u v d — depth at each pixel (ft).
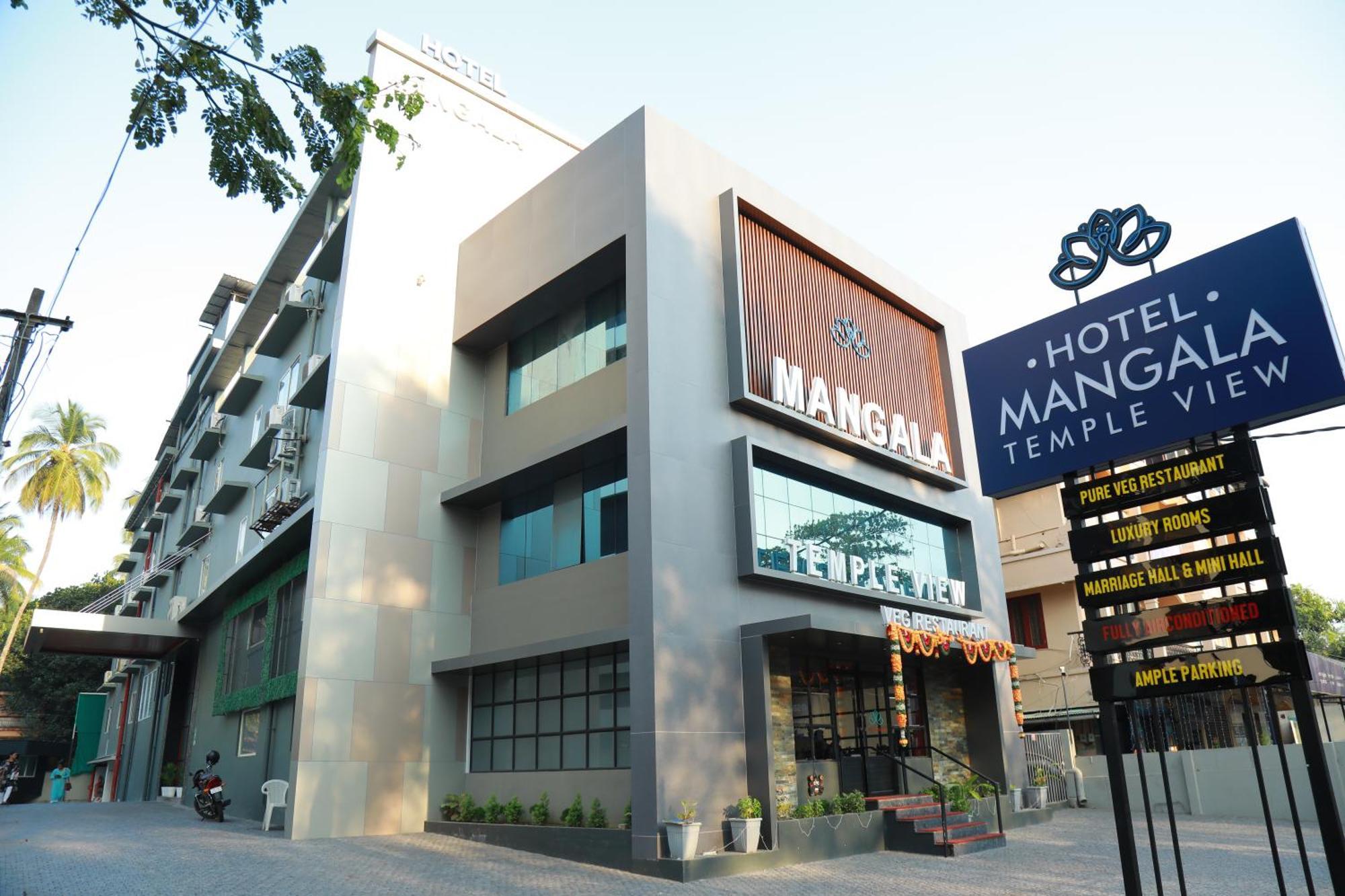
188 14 32.12
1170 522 28.37
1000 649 64.95
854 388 72.23
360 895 38.75
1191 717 84.38
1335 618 153.99
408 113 36.06
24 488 157.89
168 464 136.77
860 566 65.92
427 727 63.41
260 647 79.46
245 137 33.32
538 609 62.39
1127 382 30.42
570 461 61.21
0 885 38.63
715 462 57.88
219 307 122.31
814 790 58.90
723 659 53.67
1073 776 84.79
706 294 61.72
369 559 63.41
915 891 41.47
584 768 55.57
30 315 56.08
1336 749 68.95
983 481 33.30
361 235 69.56
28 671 171.42
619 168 62.39
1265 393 27.14
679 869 44.42
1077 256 32.76
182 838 55.67
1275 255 27.81
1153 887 41.57
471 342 73.41
